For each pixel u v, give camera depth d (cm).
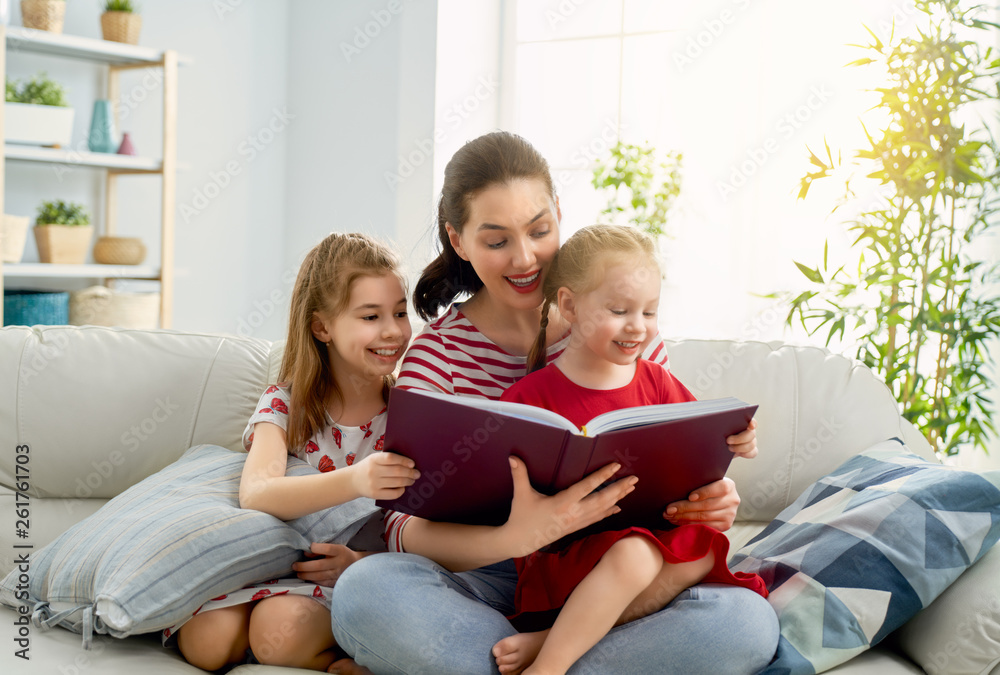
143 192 313
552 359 134
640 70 300
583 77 312
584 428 99
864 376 155
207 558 108
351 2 322
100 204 300
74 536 119
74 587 110
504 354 133
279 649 110
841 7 262
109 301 278
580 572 107
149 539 109
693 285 293
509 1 323
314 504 115
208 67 323
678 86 293
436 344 131
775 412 151
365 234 138
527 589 115
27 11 259
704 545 109
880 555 110
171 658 111
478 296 137
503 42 325
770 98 276
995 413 227
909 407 210
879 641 110
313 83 339
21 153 251
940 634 106
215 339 162
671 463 102
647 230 281
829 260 266
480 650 100
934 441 215
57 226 267
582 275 117
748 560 126
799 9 269
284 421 133
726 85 284
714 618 101
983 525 111
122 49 276
